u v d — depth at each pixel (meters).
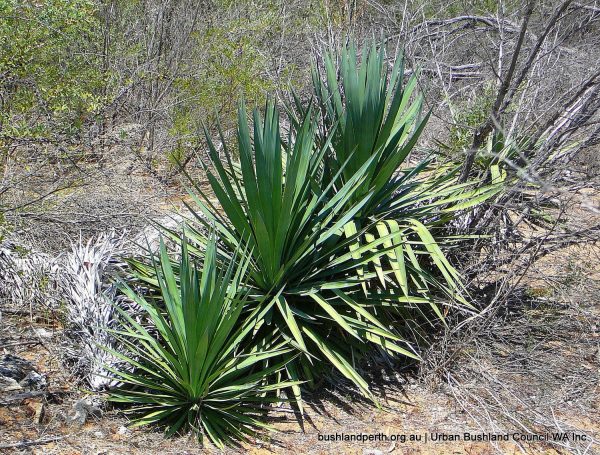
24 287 5.83
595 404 5.45
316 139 5.82
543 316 6.27
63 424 4.54
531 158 6.09
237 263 5.39
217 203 8.37
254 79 9.52
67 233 6.73
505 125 6.51
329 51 7.12
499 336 6.05
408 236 5.85
